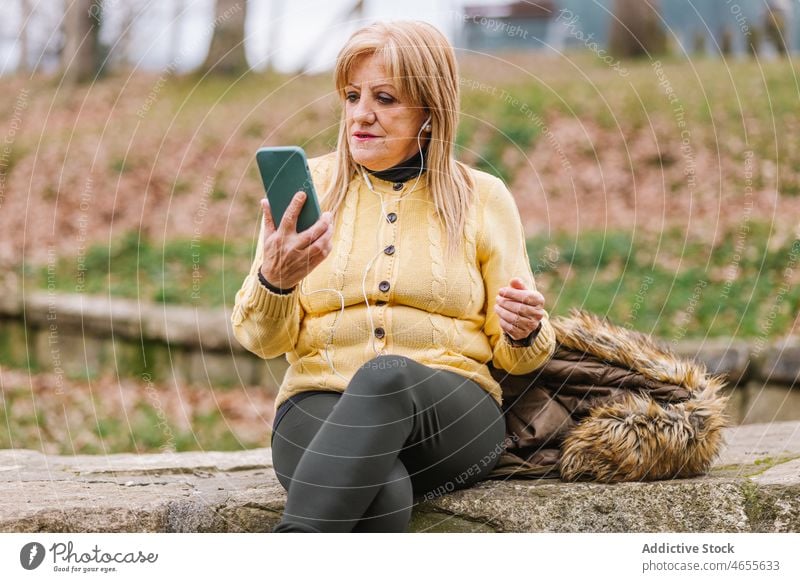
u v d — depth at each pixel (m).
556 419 2.01
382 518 1.66
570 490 1.92
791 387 3.86
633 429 1.94
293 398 1.86
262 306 1.77
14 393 4.54
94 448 4.04
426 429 1.76
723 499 1.93
